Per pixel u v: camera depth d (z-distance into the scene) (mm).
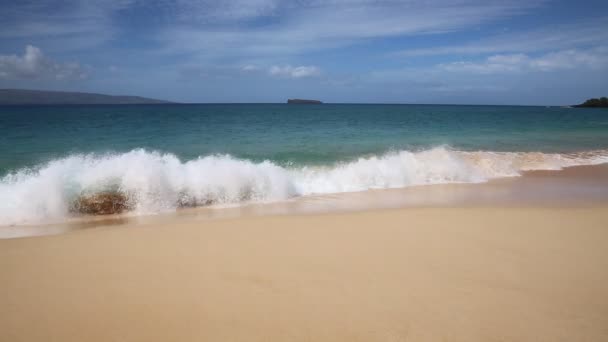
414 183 9469
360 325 2486
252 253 3920
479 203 7113
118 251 3990
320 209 6754
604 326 2500
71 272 3408
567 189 8672
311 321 2539
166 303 2805
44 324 2525
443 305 2768
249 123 29469
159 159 8523
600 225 5062
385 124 29172
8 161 11305
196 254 3891
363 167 9945
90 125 24453
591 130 23812
